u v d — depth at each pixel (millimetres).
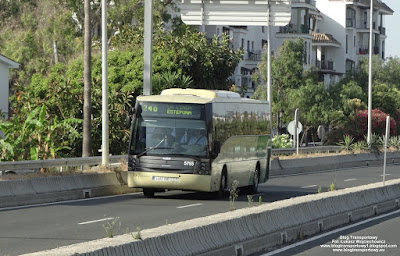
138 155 32688
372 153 71875
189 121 32656
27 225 22594
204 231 16719
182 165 32344
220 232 17297
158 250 14969
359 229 23438
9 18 88062
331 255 18172
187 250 15750
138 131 32906
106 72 38156
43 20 79875
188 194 35594
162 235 15258
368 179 48000
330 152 72188
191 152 32406
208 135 32531
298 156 60250
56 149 40375
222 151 33719
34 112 39812
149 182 32531
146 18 40656
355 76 120938
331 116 90750
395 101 104438
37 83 55031
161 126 32781
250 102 38312
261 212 19484
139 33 61625
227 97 35375
